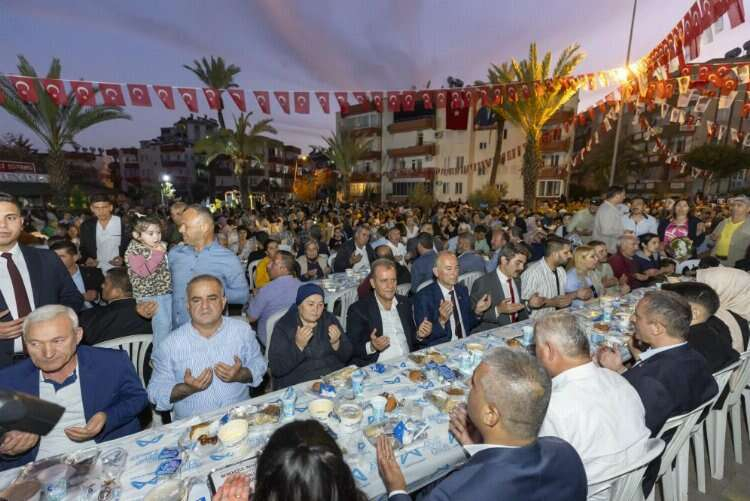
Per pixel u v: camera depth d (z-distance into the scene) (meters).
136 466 1.62
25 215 12.55
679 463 2.47
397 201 36.25
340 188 42.25
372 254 6.77
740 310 3.10
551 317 1.85
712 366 2.40
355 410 1.93
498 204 25.42
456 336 3.54
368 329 3.16
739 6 2.86
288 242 9.55
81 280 4.35
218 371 2.16
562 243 3.96
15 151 27.33
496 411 1.26
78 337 1.92
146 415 3.11
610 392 1.69
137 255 3.12
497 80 17.92
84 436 1.82
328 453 0.91
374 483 1.55
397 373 2.48
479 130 30.56
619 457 1.61
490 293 3.85
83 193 21.41
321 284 5.38
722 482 2.73
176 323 3.21
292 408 1.96
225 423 1.89
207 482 1.51
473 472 1.23
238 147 22.53
